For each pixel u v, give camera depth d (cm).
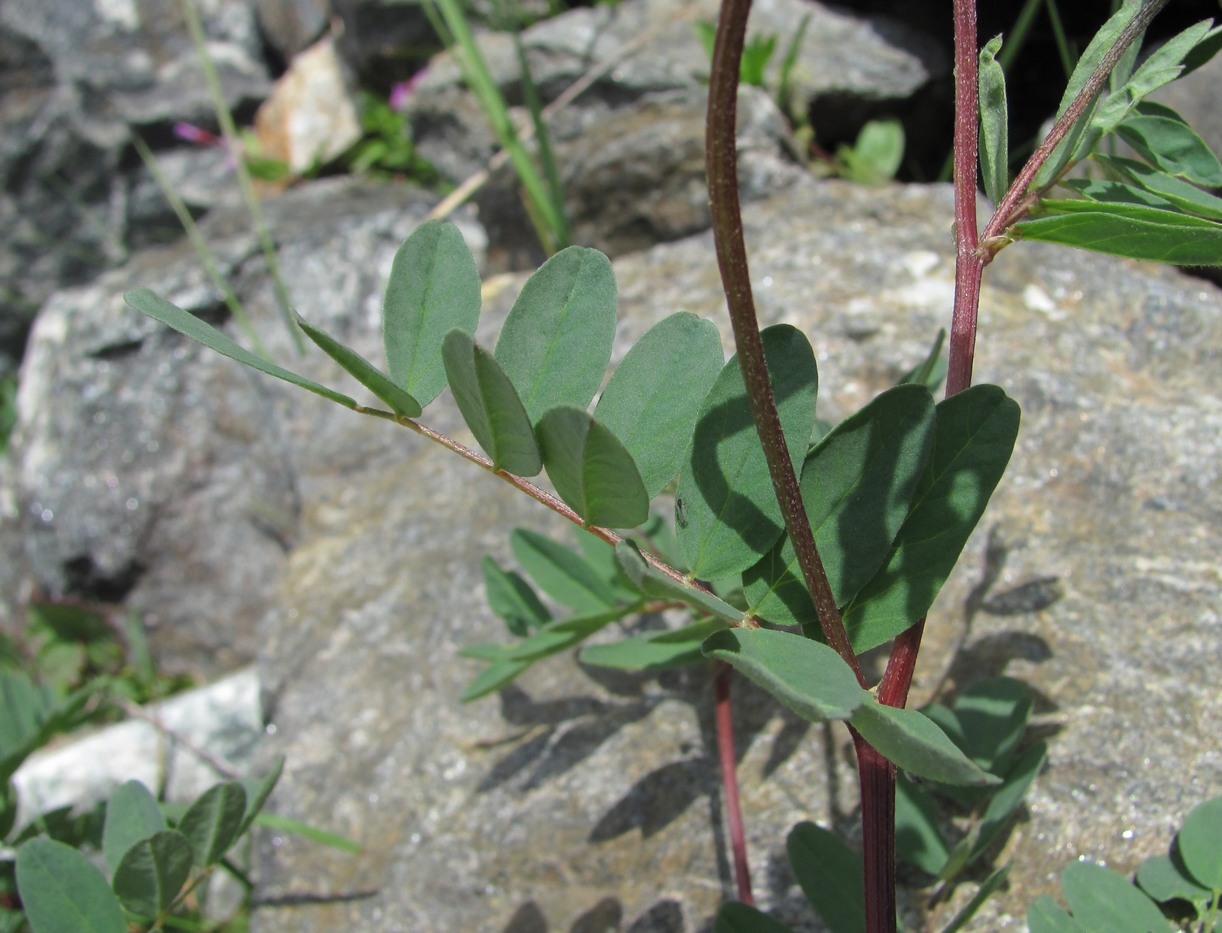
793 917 23
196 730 44
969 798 21
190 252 57
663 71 47
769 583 16
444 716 28
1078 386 28
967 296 17
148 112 69
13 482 57
